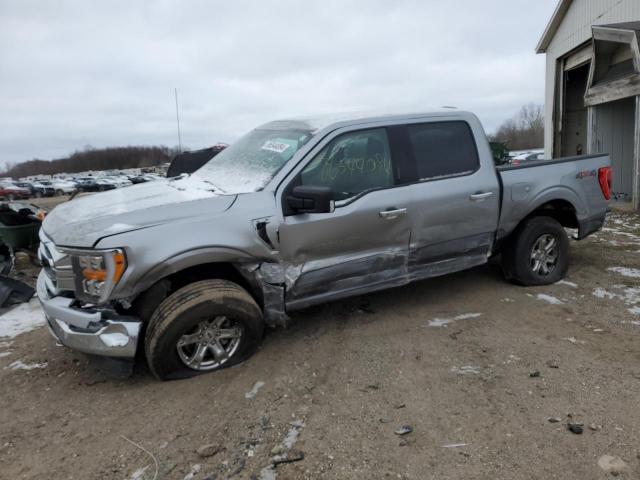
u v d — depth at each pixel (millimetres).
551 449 2637
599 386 3230
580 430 2766
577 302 4727
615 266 5844
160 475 2578
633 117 11727
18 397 3473
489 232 4734
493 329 4180
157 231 3348
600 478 2412
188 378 3545
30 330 4797
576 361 3578
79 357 4070
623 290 5008
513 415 2951
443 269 4566
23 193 52562
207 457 2697
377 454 2656
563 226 5582
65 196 53406
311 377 3494
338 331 4254
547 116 17484
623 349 3740
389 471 2523
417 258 4363
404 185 4219
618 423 2832
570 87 16375
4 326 4941
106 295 3242
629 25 10484
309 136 3994
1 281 5676
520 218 4895
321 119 4316
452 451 2652
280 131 4434
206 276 3801
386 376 3469
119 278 3225
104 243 3217
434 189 4312
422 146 4383
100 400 3363
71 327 3352
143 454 2758
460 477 2457
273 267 3746
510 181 4777
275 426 2945
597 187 5359
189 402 3250
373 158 4145
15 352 4254
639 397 3084
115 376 3400
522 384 3291
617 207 10352
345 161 4035
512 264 5109
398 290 5230
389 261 4223
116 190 4555
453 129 4570
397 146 4250
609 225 8531
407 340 4027
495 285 5262
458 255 4617
